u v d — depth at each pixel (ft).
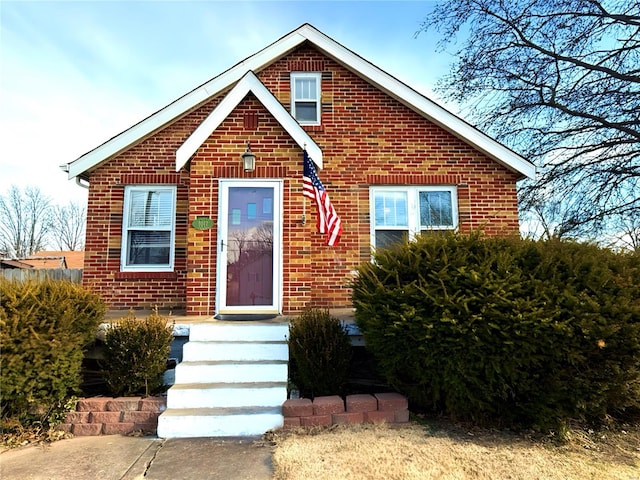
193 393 15.96
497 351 14.65
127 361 16.85
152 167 30.12
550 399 14.35
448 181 29.78
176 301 28.99
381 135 30.25
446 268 15.83
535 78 45.37
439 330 15.10
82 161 29.14
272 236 24.36
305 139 24.80
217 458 12.91
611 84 42.06
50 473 12.00
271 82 31.35
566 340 14.12
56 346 14.73
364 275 17.89
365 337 17.38
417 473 11.62
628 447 13.94
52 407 15.39
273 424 15.07
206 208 24.23
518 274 15.42
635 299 14.70
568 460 12.76
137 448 13.80
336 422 15.48
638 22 39.50
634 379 14.38
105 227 29.45
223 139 24.88
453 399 15.25
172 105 29.94
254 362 17.98
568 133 45.65
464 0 43.96
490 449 13.35
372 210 29.60
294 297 23.77
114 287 28.91
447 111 29.58
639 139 41.55
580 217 45.60
